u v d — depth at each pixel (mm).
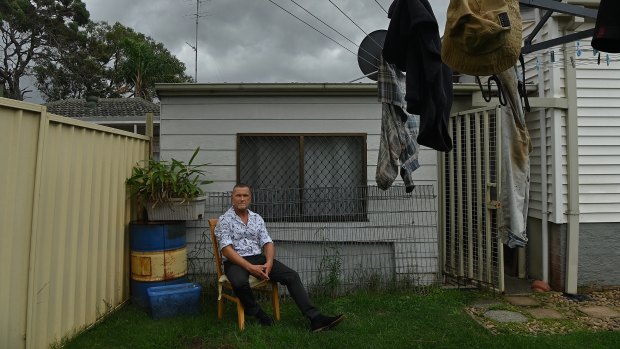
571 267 5371
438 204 5742
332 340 3744
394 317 4375
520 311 4664
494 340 3770
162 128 5410
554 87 5523
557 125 5504
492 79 3475
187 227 5336
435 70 2732
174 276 4688
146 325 4090
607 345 3689
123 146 4750
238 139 5445
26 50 24203
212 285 5152
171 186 4707
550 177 5605
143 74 24109
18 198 2943
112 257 4445
